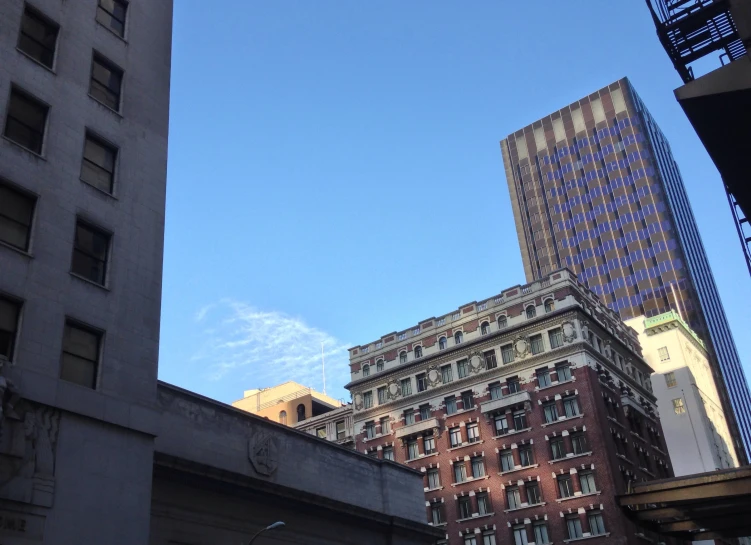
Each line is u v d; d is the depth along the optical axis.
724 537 41.06
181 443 34.06
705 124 20.89
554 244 174.00
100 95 33.34
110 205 31.39
